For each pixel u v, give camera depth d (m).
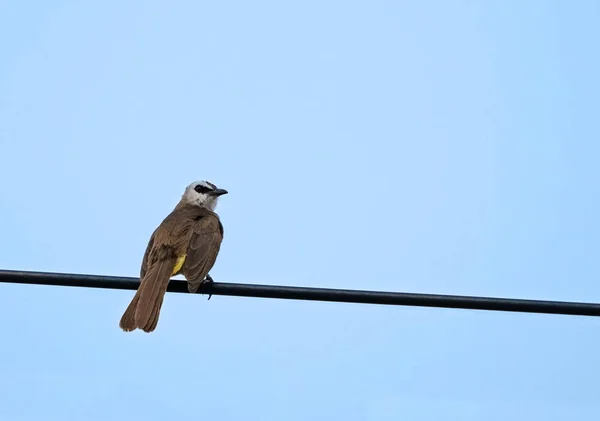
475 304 10.91
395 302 11.02
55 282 11.62
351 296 11.18
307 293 11.31
